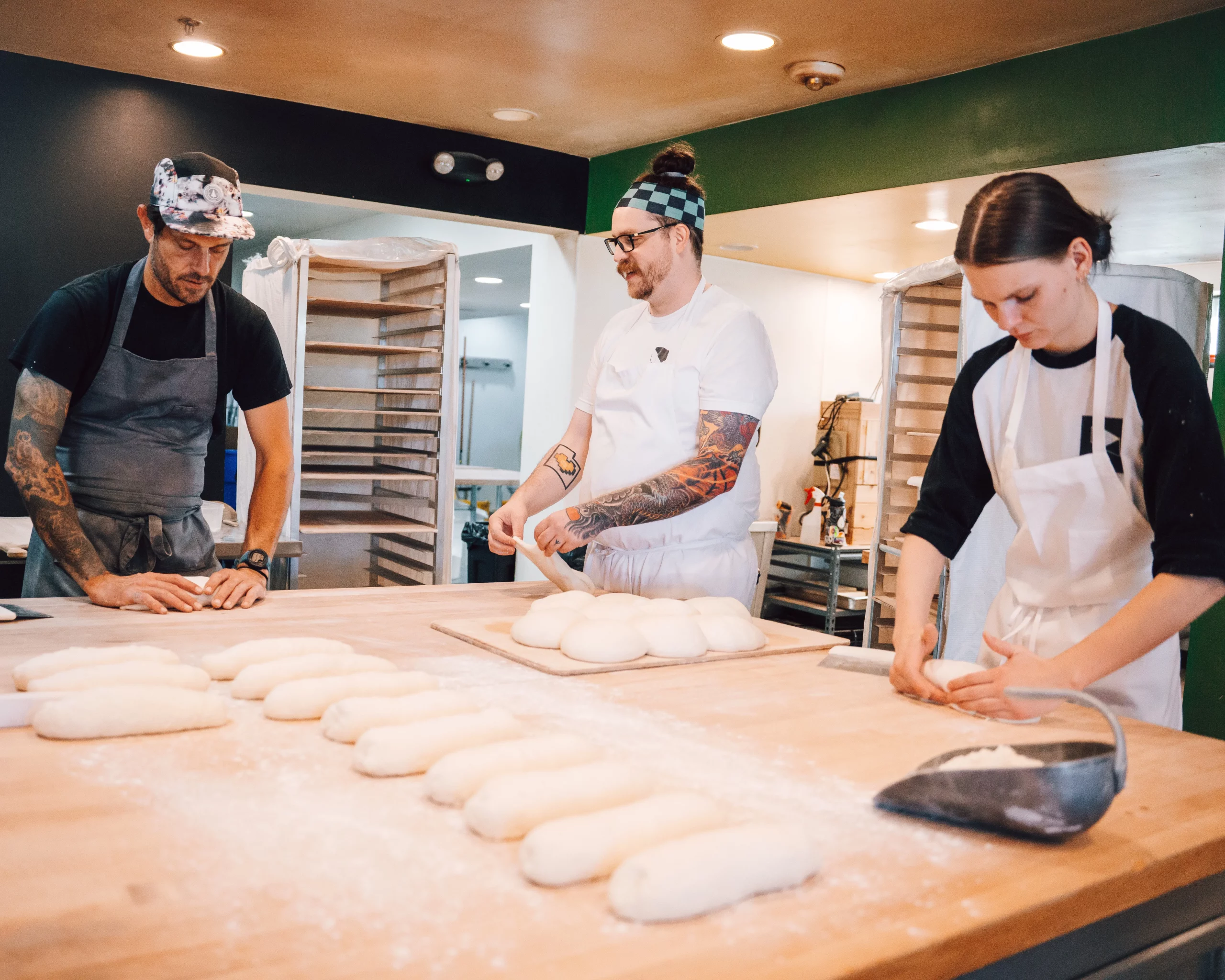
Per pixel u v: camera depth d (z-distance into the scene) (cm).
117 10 302
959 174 327
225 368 206
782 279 554
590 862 80
